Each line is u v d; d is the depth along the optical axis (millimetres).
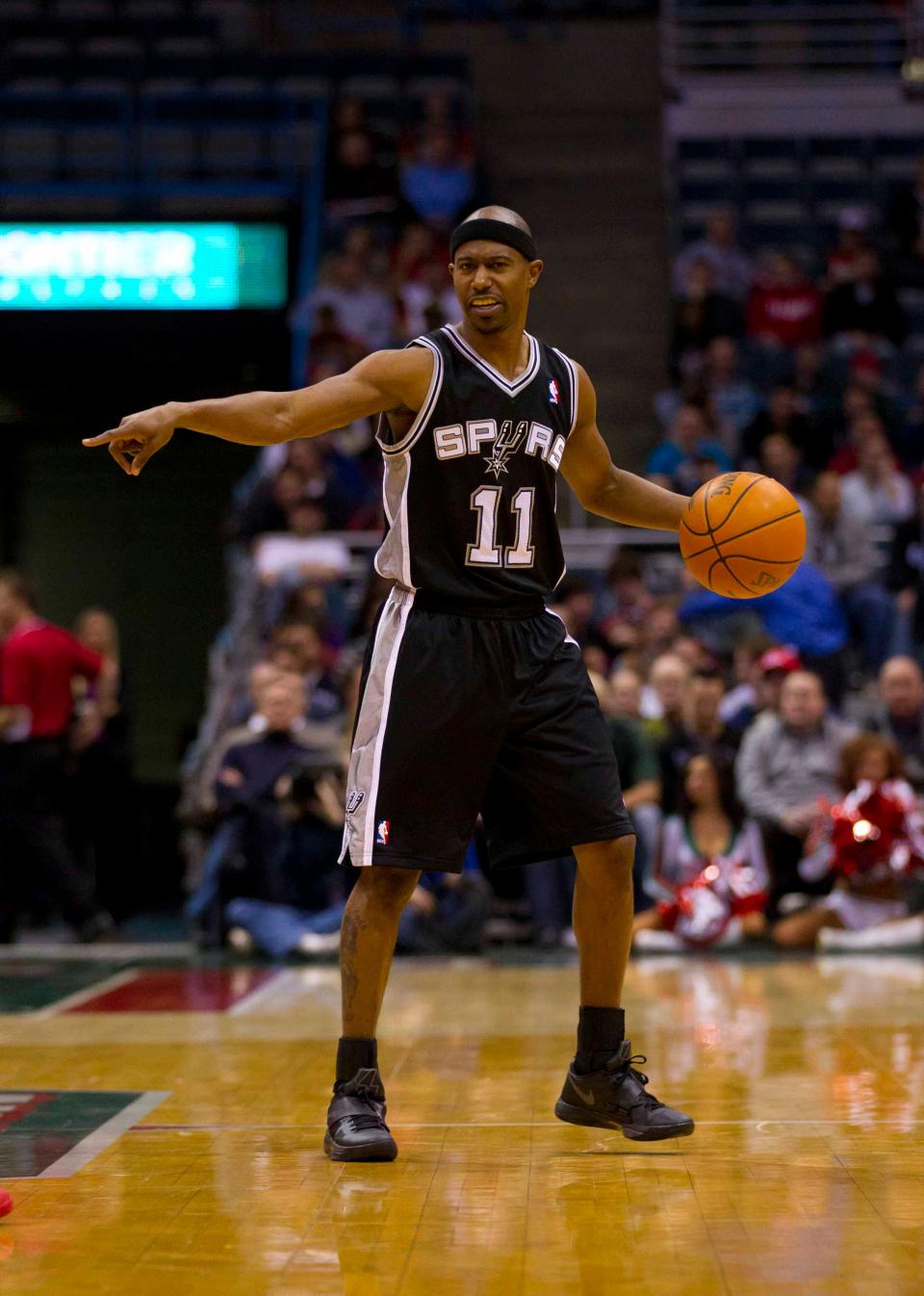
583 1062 10109
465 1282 6980
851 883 23953
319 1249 7512
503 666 9875
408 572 9930
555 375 10172
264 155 47219
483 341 9930
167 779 45781
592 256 46938
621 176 48406
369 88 49375
